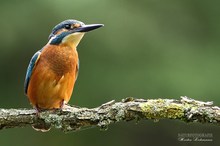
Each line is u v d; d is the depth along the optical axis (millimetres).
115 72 15102
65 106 8555
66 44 8859
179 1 16578
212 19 16969
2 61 15414
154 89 14977
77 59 8984
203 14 17000
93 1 14891
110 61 15141
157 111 7406
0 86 15641
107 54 15078
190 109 7301
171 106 7383
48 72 8547
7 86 15617
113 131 16547
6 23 15086
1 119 7871
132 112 7508
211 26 16812
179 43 15844
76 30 8984
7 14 15109
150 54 15305
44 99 8648
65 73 8625
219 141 14461
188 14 16594
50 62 8602
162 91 14953
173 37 15852
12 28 15086
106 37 15000
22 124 7953
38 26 14984
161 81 15000
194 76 15203
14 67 15484
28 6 15078
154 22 15648
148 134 16531
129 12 15367
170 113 7379
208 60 16000
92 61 15148
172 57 15422
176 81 14945
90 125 7773
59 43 8820
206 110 7254
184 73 15172
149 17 15648
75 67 8867
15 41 15172
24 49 15273
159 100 7500
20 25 15078
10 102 15656
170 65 15258
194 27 16578
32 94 8688
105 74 15109
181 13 16531
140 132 16547
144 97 15016
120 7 15227
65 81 8625
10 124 7934
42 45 15133
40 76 8547
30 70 8695
